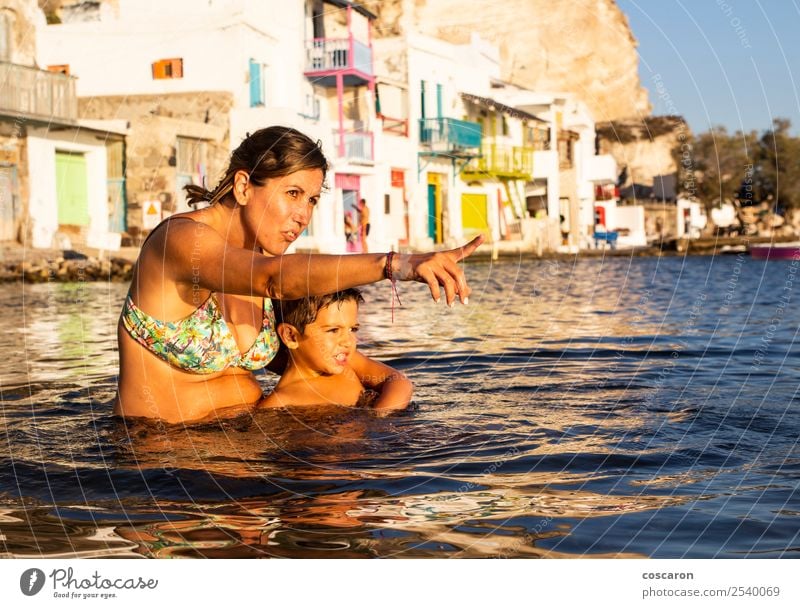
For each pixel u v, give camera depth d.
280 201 3.45
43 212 19.56
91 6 25.45
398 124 28.78
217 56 23.33
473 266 24.84
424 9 37.97
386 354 6.22
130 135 21.67
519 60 43.16
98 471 2.93
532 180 35.28
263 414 3.68
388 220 26.98
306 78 26.52
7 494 2.72
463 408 4.04
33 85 19.36
